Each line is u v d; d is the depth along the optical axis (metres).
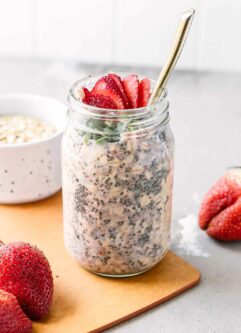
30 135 0.62
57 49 0.90
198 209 0.61
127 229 0.50
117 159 0.49
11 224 0.59
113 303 0.50
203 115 0.77
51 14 0.88
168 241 0.54
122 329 0.48
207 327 0.49
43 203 0.62
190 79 0.84
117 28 0.87
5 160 0.59
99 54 0.89
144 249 0.52
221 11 0.83
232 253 0.56
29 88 0.81
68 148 0.51
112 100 0.49
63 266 0.54
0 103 0.65
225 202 0.56
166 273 0.53
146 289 0.51
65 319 0.48
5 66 0.87
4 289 0.47
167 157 0.51
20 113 0.66
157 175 0.50
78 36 0.88
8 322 0.44
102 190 0.49
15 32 0.89
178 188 0.64
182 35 0.46
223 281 0.53
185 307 0.50
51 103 0.64
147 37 0.87
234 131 0.74
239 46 0.85
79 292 0.51
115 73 0.53
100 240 0.51
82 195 0.50
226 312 0.50
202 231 0.59
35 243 0.56
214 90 0.82
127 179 0.49
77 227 0.52
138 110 0.48
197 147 0.71
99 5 0.86
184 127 0.74
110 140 0.49
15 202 0.61
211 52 0.86
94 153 0.49
